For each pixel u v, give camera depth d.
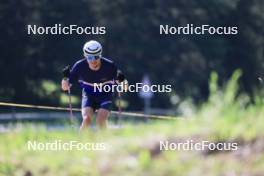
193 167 17.59
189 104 21.86
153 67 136.75
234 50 153.50
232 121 19.61
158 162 18.12
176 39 140.50
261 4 160.00
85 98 31.31
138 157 18.58
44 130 26.22
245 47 154.00
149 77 135.62
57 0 131.88
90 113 30.75
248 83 149.38
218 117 19.98
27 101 134.38
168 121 22.66
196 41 143.88
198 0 147.75
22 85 134.00
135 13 138.50
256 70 154.00
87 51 30.44
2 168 20.53
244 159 17.61
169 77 137.38
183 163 17.86
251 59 154.12
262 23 161.00
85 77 31.11
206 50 144.75
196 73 139.62
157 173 17.70
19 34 132.12
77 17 132.88
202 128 19.61
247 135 18.70
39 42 132.38
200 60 140.88
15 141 23.11
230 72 151.00
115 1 136.38
